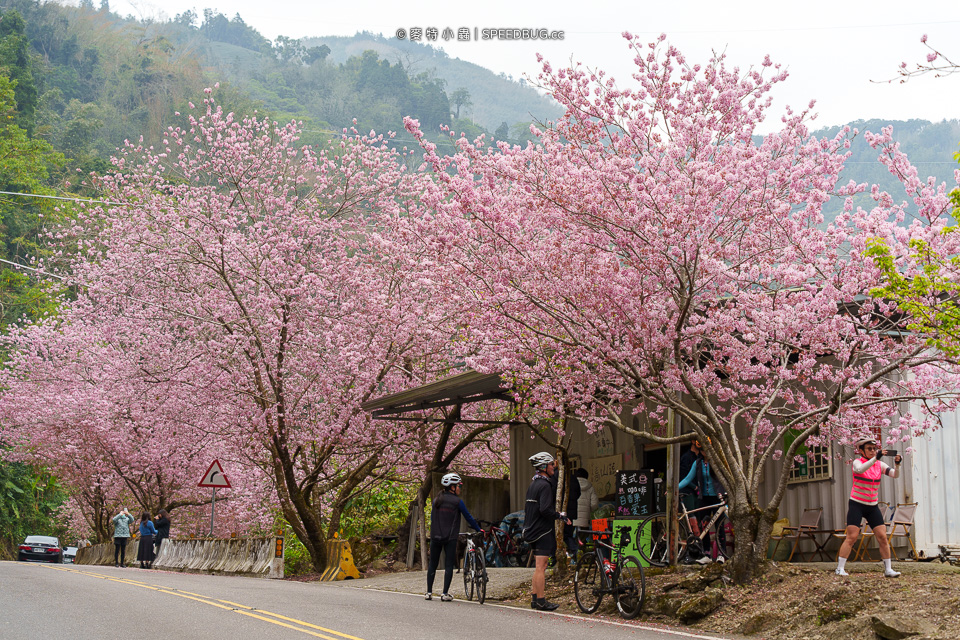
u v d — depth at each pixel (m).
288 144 21.88
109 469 30.34
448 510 12.80
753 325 11.27
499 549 17.75
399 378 20.47
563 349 12.38
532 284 11.91
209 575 20.11
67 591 12.71
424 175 21.73
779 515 13.72
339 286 20.22
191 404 21.61
